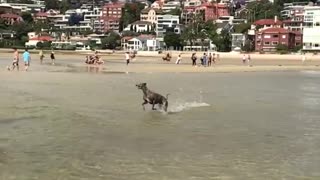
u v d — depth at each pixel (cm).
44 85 3422
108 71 5472
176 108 2383
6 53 12350
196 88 3588
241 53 17450
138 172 1122
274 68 7281
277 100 2920
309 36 18512
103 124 1830
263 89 3728
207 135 1648
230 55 16000
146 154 1323
